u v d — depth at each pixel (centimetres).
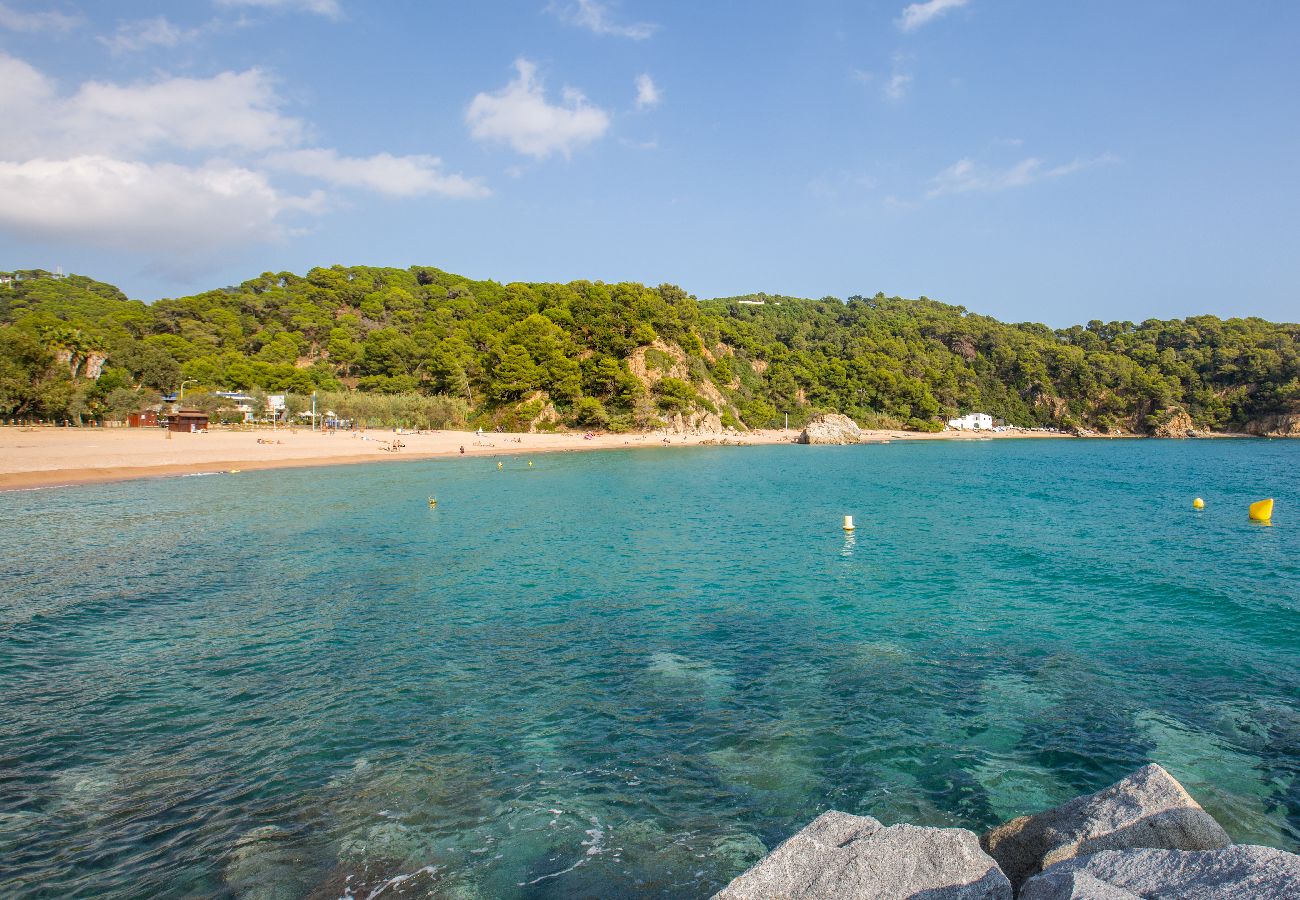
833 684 1603
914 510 4466
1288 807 1084
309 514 3947
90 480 5269
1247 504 4719
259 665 1698
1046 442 15400
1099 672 1661
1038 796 1130
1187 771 1198
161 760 1243
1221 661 1725
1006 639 1906
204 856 977
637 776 1199
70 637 1867
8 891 900
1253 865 588
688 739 1337
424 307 18075
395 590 2395
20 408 9856
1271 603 2212
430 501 4416
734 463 8681
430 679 1627
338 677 1633
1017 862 821
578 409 12812
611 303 14425
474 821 1064
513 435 11825
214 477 5697
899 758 1259
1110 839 762
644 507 4547
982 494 5388
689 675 1659
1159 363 18362
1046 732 1355
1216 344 18512
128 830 1038
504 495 5103
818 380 17600
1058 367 19000
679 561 2908
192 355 13725
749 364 17512
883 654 1795
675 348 14775
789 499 5038
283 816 1076
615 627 2022
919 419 17675
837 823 820
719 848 995
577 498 4984
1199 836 747
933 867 714
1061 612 2155
